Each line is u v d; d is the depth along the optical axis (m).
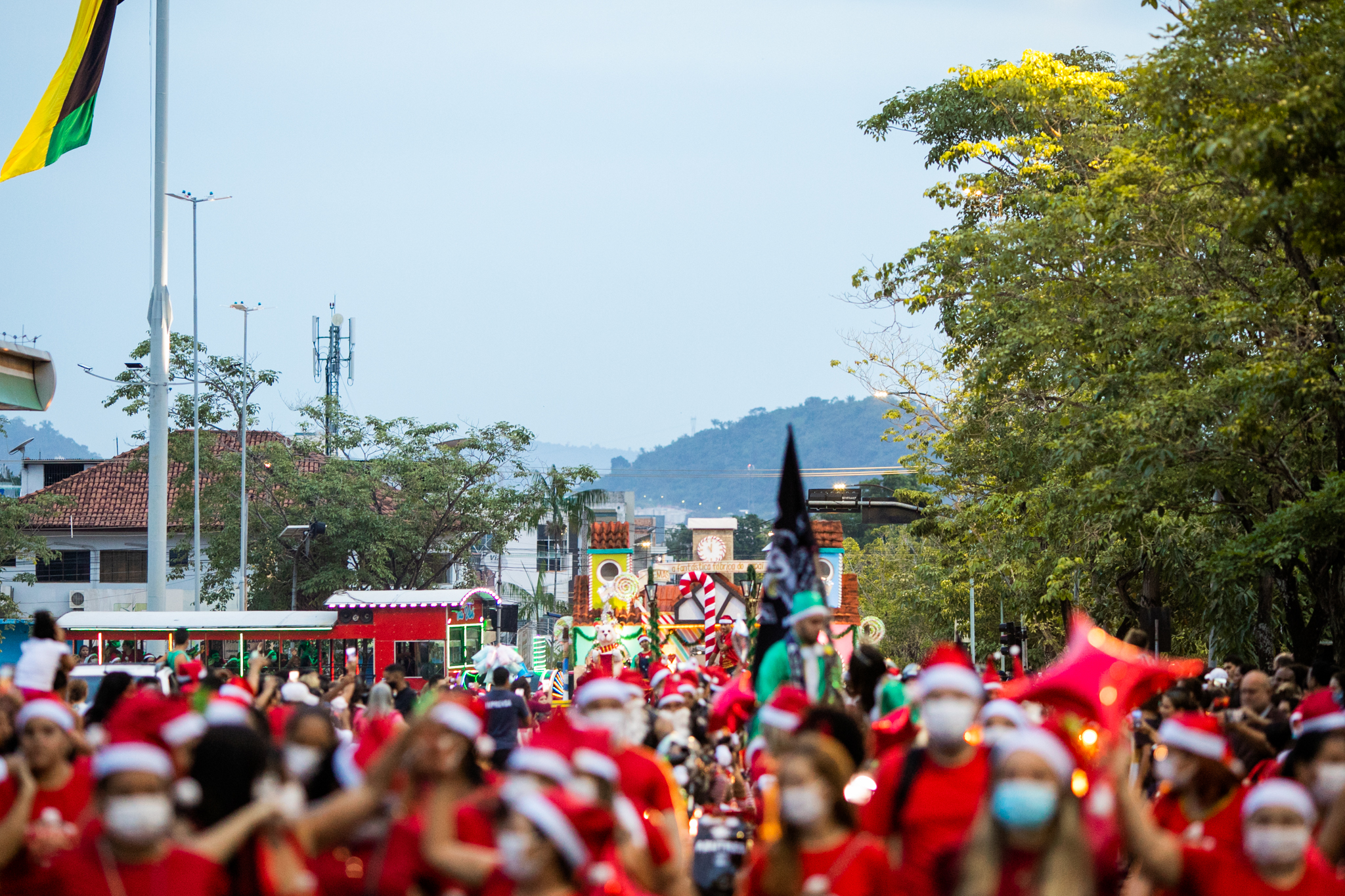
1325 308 39.00
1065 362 46.31
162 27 55.03
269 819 11.07
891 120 77.44
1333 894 11.54
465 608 72.25
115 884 10.43
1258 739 17.41
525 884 10.84
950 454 68.38
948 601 90.31
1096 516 46.72
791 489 21.58
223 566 104.69
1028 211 63.38
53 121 50.88
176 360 105.38
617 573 82.00
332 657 69.94
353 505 105.31
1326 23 32.94
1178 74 34.66
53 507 112.12
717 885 18.39
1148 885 12.19
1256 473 42.31
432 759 12.16
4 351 30.28
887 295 59.22
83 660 63.66
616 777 12.73
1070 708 14.09
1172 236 43.00
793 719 15.82
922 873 12.70
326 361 143.62
